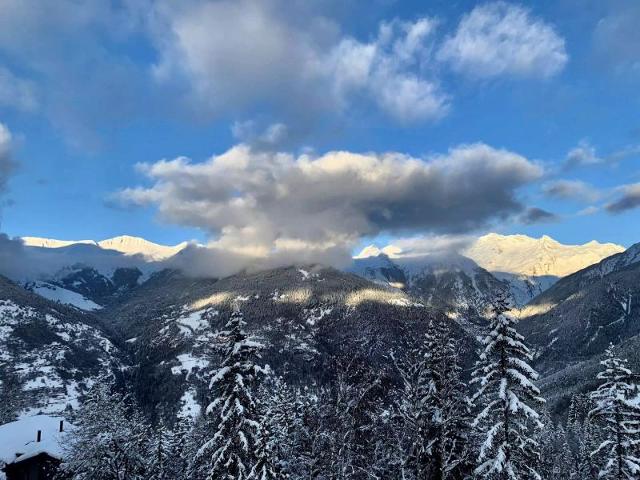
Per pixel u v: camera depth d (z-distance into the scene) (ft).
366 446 119.44
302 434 121.08
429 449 109.19
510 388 92.48
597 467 185.88
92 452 150.82
